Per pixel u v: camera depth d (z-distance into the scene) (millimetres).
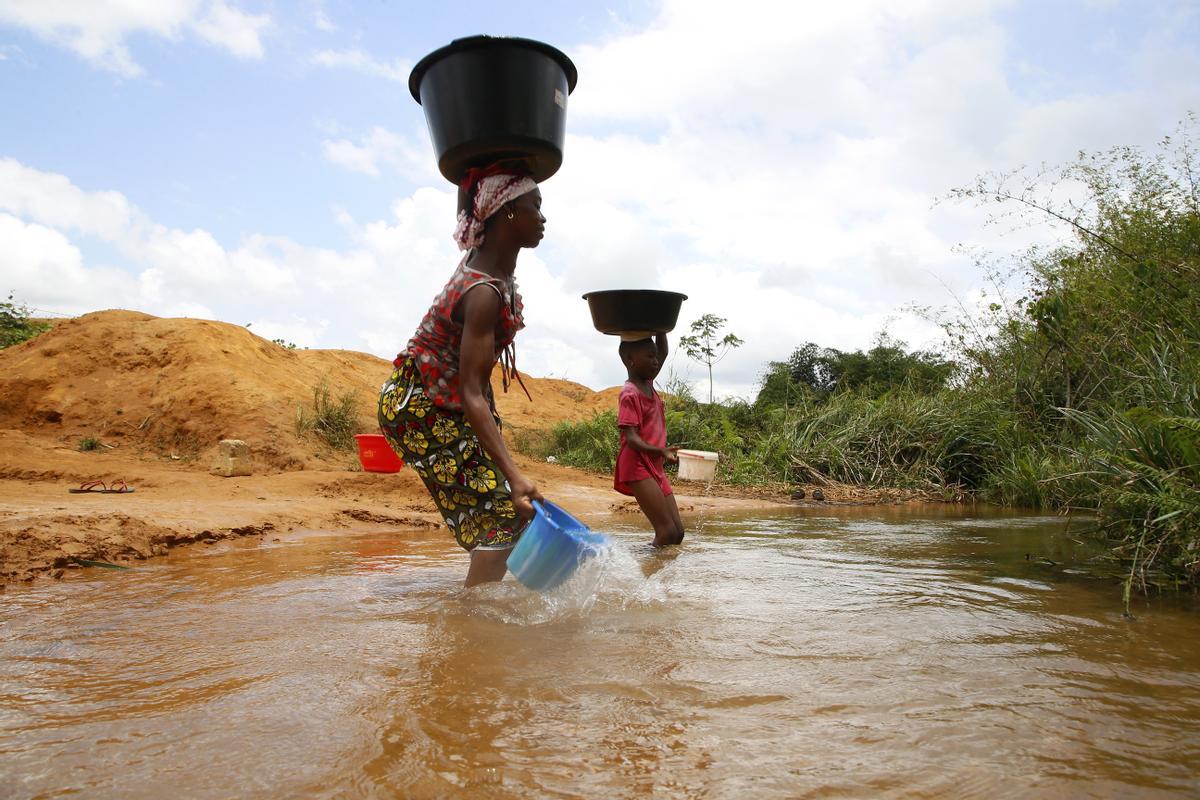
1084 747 1912
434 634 2938
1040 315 10859
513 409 23891
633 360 5824
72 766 1771
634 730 2000
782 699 2238
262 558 5043
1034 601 3670
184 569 4551
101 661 2584
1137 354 8086
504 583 3602
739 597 3705
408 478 9461
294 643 2807
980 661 2633
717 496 10953
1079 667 2570
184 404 12102
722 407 17203
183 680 2383
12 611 3354
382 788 1672
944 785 1705
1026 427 11461
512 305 3551
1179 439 4363
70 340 13500
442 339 3506
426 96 3381
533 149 3301
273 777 1721
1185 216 9688
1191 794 1672
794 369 20922
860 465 12750
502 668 2510
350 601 3549
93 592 3797
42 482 9359
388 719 2057
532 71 3227
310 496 8695
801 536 6367
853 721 2076
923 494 11500
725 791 1674
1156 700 2250
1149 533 4293
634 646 2787
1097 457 5043
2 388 12453
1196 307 7902
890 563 4844
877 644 2842
